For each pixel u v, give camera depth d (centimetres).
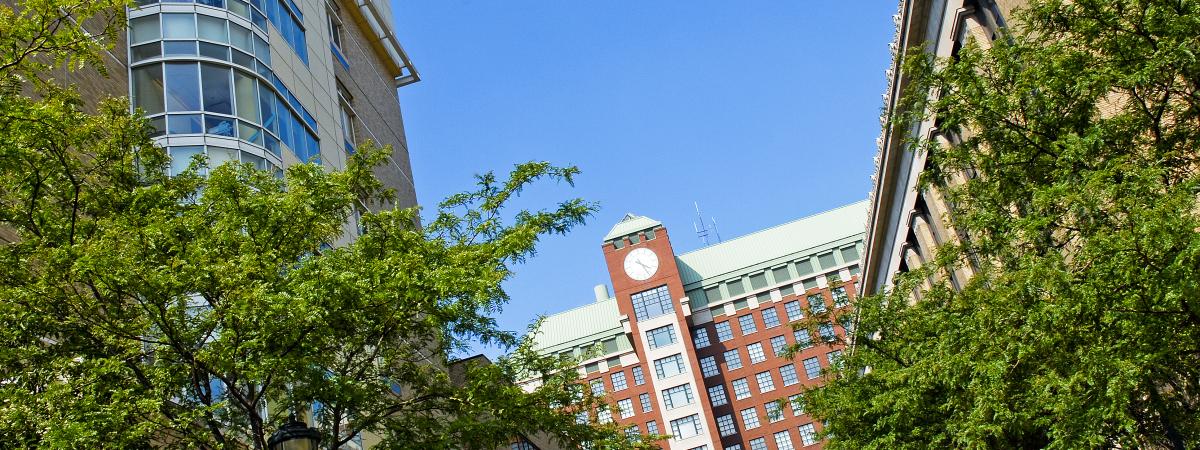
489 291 1433
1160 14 1225
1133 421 1241
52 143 1345
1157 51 1203
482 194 1684
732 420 9375
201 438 1283
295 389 1378
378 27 4822
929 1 2880
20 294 1234
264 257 1401
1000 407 1500
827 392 2598
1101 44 1312
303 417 1575
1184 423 1345
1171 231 1109
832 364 2678
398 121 4709
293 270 1361
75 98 1460
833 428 2505
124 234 1354
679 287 9806
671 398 9350
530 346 1677
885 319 2412
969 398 1723
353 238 3044
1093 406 1257
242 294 1262
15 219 1371
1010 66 1440
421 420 1504
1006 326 1392
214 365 1266
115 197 1462
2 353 1229
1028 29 1425
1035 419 1536
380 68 4784
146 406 1180
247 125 2823
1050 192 1252
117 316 1322
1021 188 1447
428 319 1414
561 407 1639
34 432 1154
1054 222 1338
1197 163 1297
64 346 1307
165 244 1380
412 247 1499
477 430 1462
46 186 1376
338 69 4025
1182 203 1142
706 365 9706
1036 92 1477
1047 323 1273
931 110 1579
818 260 9931
